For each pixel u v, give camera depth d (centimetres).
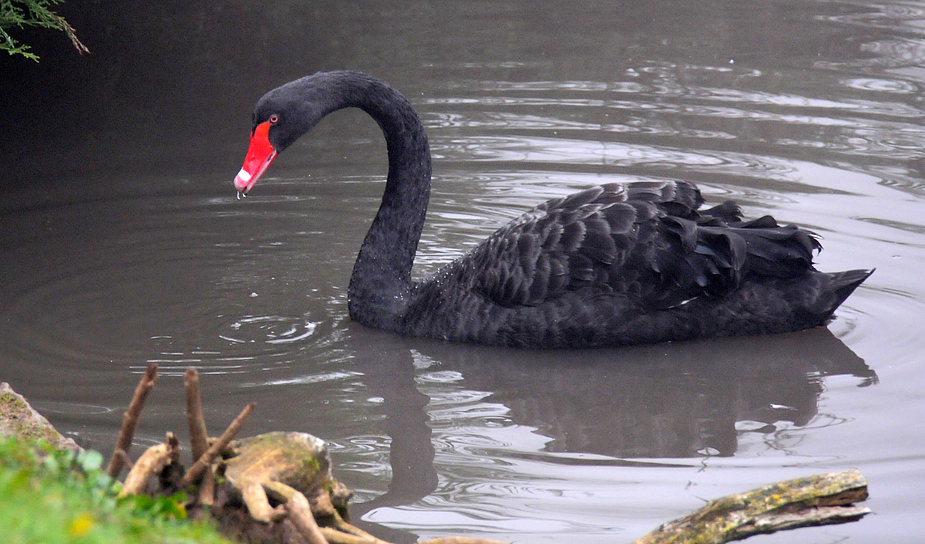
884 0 2467
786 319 1048
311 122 1109
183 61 2027
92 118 1759
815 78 1906
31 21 1338
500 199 1458
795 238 1043
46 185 1499
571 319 1032
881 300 1129
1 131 1703
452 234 1355
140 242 1323
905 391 941
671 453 840
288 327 1105
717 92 1845
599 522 730
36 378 959
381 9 2403
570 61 2039
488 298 1059
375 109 1129
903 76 1900
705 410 917
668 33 2222
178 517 514
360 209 1459
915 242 1258
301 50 2097
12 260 1255
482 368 1009
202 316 1121
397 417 905
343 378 982
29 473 479
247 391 948
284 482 589
